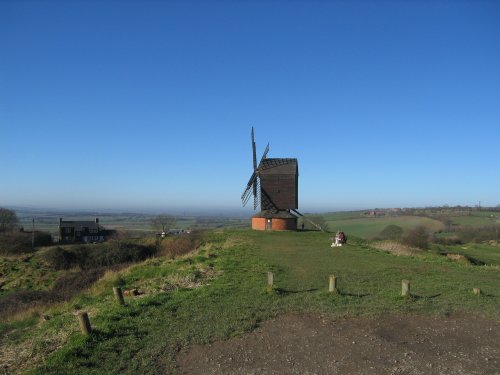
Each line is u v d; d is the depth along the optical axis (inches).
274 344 426.0
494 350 414.0
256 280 723.4
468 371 362.9
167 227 3425.2
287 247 1254.3
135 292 676.1
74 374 357.4
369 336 450.0
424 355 398.6
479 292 658.8
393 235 2564.0
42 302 923.4
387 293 647.8
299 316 518.6
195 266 891.4
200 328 467.8
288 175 1818.4
